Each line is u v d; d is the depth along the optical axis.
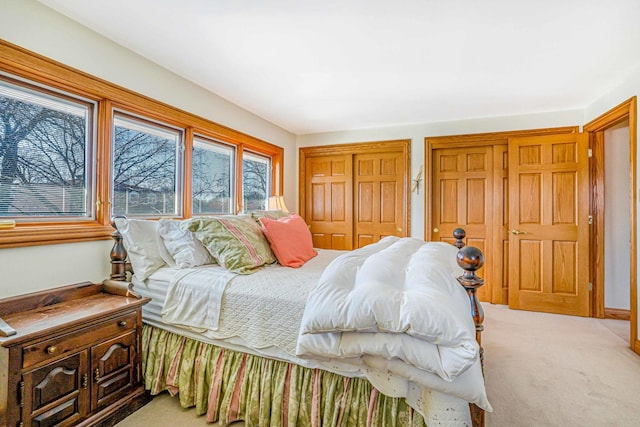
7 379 1.13
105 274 1.92
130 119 2.19
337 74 2.44
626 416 1.61
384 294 1.11
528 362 2.17
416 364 1.04
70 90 1.78
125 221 1.92
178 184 2.58
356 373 1.28
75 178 1.86
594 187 3.15
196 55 2.15
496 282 3.55
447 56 2.14
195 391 1.66
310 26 1.80
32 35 1.58
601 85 2.63
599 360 2.20
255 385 1.50
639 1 1.55
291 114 3.44
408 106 3.17
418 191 3.79
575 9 1.62
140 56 2.14
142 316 1.79
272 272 1.84
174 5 1.62
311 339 1.18
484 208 3.62
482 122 3.54
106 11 1.68
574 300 3.17
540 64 2.25
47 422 1.24
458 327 1.00
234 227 2.01
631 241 2.38
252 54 2.13
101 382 1.45
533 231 3.30
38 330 1.22
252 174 3.61
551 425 1.54
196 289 1.67
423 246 1.96
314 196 4.31
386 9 1.64
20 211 1.63
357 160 4.13
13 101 1.59
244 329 1.53
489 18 1.71
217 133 2.88
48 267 1.64
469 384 1.01
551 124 3.31
